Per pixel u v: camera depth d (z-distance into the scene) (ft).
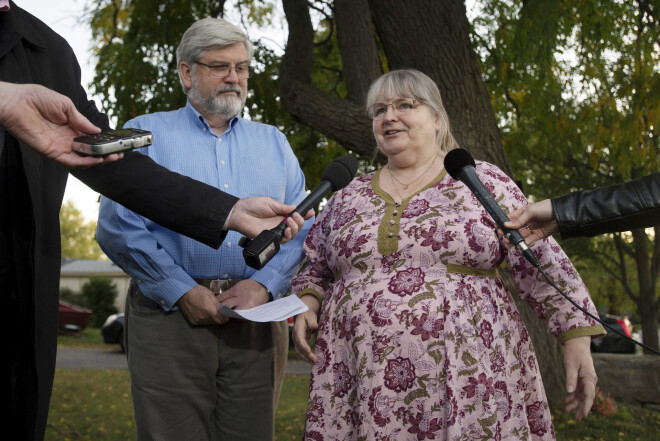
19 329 5.14
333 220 8.87
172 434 8.26
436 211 8.04
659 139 29.40
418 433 7.33
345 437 7.82
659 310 51.96
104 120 6.31
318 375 8.15
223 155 9.18
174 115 9.34
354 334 7.84
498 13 28.12
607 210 6.56
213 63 9.02
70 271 127.65
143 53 26.03
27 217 5.13
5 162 5.14
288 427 21.65
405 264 7.91
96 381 35.06
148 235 8.41
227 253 8.70
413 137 8.52
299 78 21.29
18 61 5.43
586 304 7.69
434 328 7.49
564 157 37.04
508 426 7.49
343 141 20.85
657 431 20.90
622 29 26.40
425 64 19.54
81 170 6.12
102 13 28.68
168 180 6.35
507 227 6.61
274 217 6.48
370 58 20.89
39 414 5.23
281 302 8.09
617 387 25.94
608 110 28.37
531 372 8.09
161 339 8.39
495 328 7.72
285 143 9.86
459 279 7.76
